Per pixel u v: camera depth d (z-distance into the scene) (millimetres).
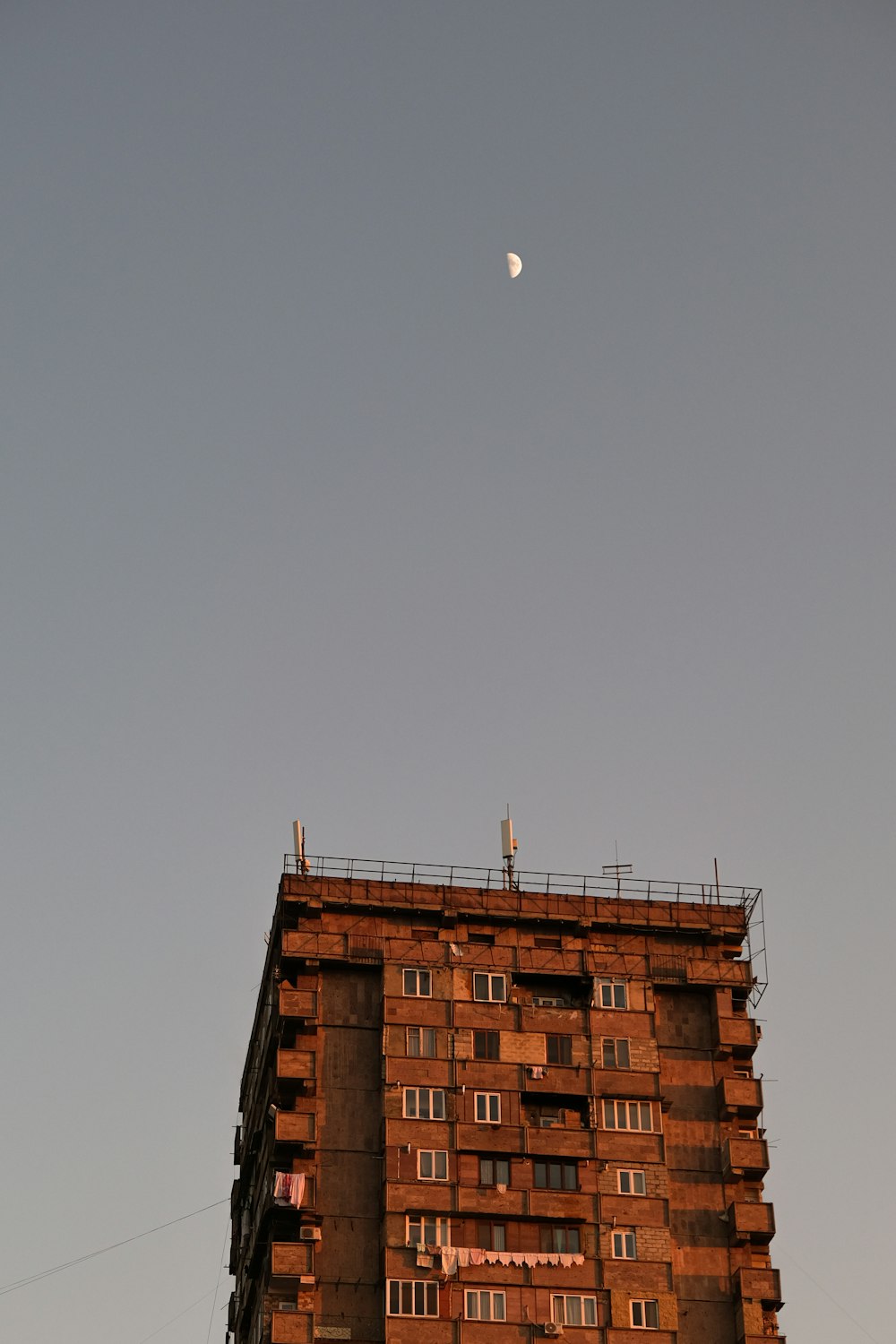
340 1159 111938
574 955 118875
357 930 118062
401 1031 114875
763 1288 110938
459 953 117750
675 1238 112875
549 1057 115812
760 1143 114188
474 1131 112812
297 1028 115125
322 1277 109062
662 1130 115125
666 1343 109750
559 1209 111938
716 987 119375
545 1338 108750
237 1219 131375
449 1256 109625
